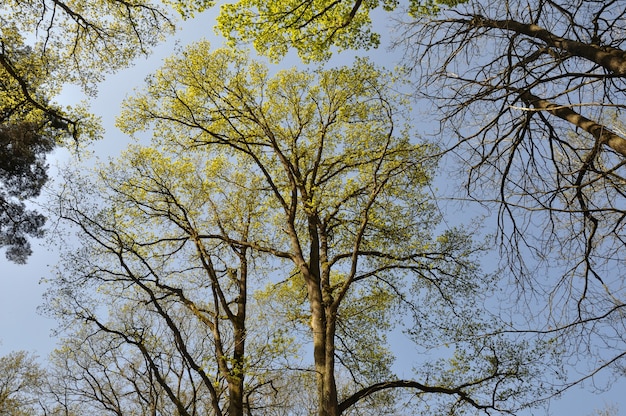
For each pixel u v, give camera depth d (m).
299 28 10.45
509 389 10.62
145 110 14.19
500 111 7.36
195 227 13.73
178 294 12.75
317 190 13.29
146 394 16.16
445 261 12.79
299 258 12.41
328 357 10.41
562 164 8.16
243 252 14.15
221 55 14.51
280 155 13.53
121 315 14.50
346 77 13.95
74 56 15.36
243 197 14.37
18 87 14.33
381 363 12.66
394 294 13.40
